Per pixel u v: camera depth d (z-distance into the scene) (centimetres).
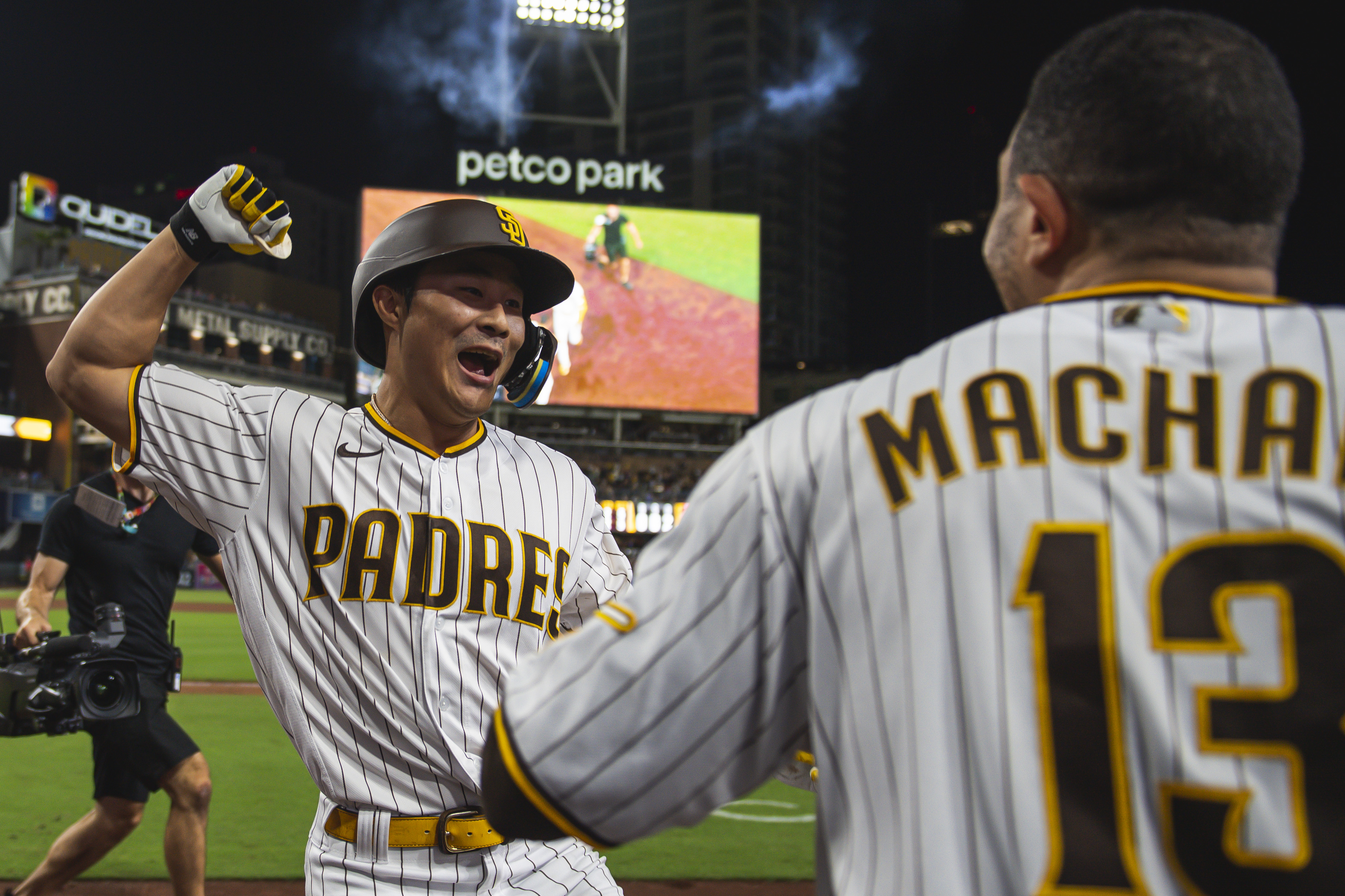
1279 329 87
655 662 93
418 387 205
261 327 5272
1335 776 74
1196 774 76
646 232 2831
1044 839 77
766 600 93
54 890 364
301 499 195
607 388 2775
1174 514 81
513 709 98
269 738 780
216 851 471
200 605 2622
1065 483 84
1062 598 81
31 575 362
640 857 482
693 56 7419
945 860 80
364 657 190
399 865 184
